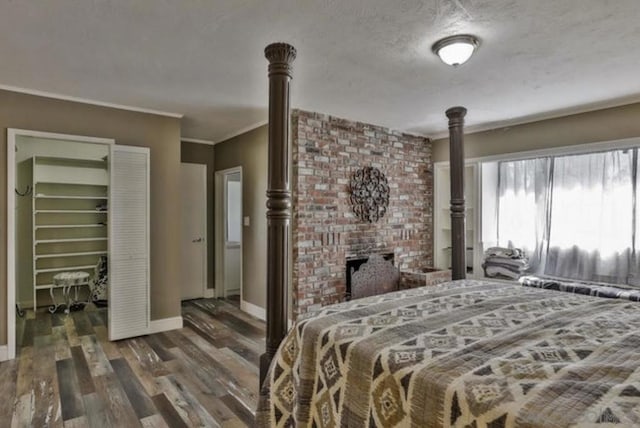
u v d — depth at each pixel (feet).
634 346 4.31
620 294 12.16
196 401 8.05
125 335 11.69
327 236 13.14
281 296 6.59
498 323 5.23
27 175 15.49
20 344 11.34
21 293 15.51
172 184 12.90
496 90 10.62
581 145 12.48
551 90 10.58
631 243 13.78
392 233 15.28
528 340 4.52
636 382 3.38
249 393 8.42
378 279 13.60
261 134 14.24
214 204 17.98
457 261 9.93
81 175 16.52
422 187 16.61
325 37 7.45
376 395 4.07
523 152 13.97
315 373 4.94
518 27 7.04
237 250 18.39
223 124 14.49
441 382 3.58
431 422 3.51
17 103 10.27
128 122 12.03
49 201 15.92
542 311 5.82
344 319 5.43
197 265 17.58
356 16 6.66
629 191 13.83
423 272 15.25
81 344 11.34
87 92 10.65
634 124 11.34
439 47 7.70
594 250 14.65
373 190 14.57
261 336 12.24
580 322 5.26
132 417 7.40
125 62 8.61
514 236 16.62
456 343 4.45
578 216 15.07
